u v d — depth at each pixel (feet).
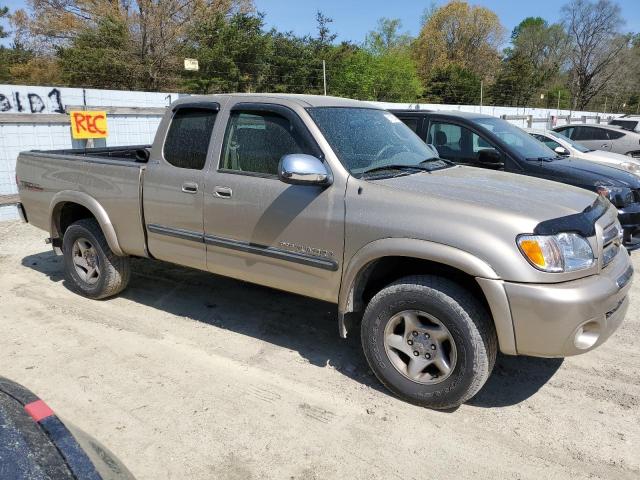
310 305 16.51
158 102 39.45
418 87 124.57
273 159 12.29
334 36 108.17
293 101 12.44
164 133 14.16
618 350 13.80
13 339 13.93
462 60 200.95
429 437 10.06
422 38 202.28
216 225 13.03
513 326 9.66
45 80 94.17
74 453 5.63
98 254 16.06
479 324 9.99
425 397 10.75
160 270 19.71
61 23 94.99
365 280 11.49
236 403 11.09
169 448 9.66
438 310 10.24
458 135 22.82
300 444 9.83
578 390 11.82
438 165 13.50
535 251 9.49
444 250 9.91
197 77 83.87
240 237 12.68
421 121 23.62
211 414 10.69
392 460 9.43
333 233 11.24
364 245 10.82
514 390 11.80
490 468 9.25
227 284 18.28
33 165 17.34
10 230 26.05
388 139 13.43
